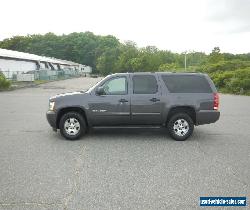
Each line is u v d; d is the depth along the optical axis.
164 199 4.86
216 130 10.65
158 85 9.02
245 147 8.19
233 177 5.84
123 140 8.88
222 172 6.11
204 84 9.10
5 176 5.82
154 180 5.66
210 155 7.36
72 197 4.91
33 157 7.09
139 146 8.18
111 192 5.11
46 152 7.54
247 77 32.16
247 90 29.94
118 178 5.75
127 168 6.32
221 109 16.88
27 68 55.19
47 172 6.06
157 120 9.00
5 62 44.62
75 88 34.25
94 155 7.29
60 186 5.36
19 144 8.36
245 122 12.41
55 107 8.90
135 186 5.37
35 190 5.18
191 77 9.13
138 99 8.91
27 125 11.35
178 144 8.45
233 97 25.66
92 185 5.40
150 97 8.91
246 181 5.63
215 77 36.53
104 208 4.55
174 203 4.72
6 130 10.38
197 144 8.48
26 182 5.53
